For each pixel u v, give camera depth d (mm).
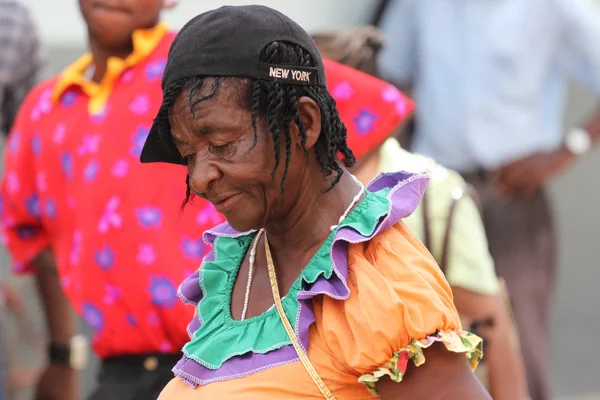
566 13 13312
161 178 8500
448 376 5098
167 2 9188
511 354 9016
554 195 17688
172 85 5117
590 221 18031
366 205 5348
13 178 9641
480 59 13359
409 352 5027
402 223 5496
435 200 8688
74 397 10992
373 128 8219
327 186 5363
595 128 13320
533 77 13375
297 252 5418
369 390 5207
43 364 13273
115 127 8719
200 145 5168
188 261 8414
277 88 5043
